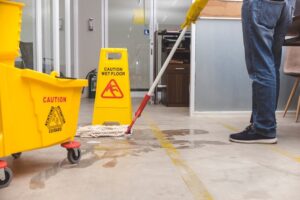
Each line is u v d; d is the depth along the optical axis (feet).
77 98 5.50
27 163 5.44
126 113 9.24
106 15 20.47
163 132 8.43
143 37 20.72
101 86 9.23
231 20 11.59
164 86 15.65
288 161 5.64
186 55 15.23
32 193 4.08
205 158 5.82
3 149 4.32
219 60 11.63
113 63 9.23
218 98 11.68
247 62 7.14
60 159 5.69
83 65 20.40
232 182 4.53
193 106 11.61
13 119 4.41
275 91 7.02
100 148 6.55
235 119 10.84
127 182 4.50
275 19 6.95
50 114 4.94
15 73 4.39
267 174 4.90
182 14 20.76
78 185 4.37
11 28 4.38
